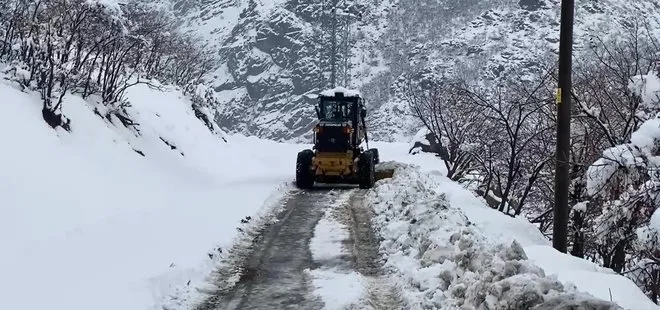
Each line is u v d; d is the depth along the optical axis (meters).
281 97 126.94
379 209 12.56
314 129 17.25
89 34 19.48
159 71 30.03
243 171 24.45
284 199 14.70
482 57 104.94
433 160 28.97
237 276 8.05
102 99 18.98
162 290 6.99
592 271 7.86
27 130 14.00
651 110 11.76
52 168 13.42
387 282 7.74
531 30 113.50
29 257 7.62
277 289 7.47
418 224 9.54
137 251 8.30
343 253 9.25
